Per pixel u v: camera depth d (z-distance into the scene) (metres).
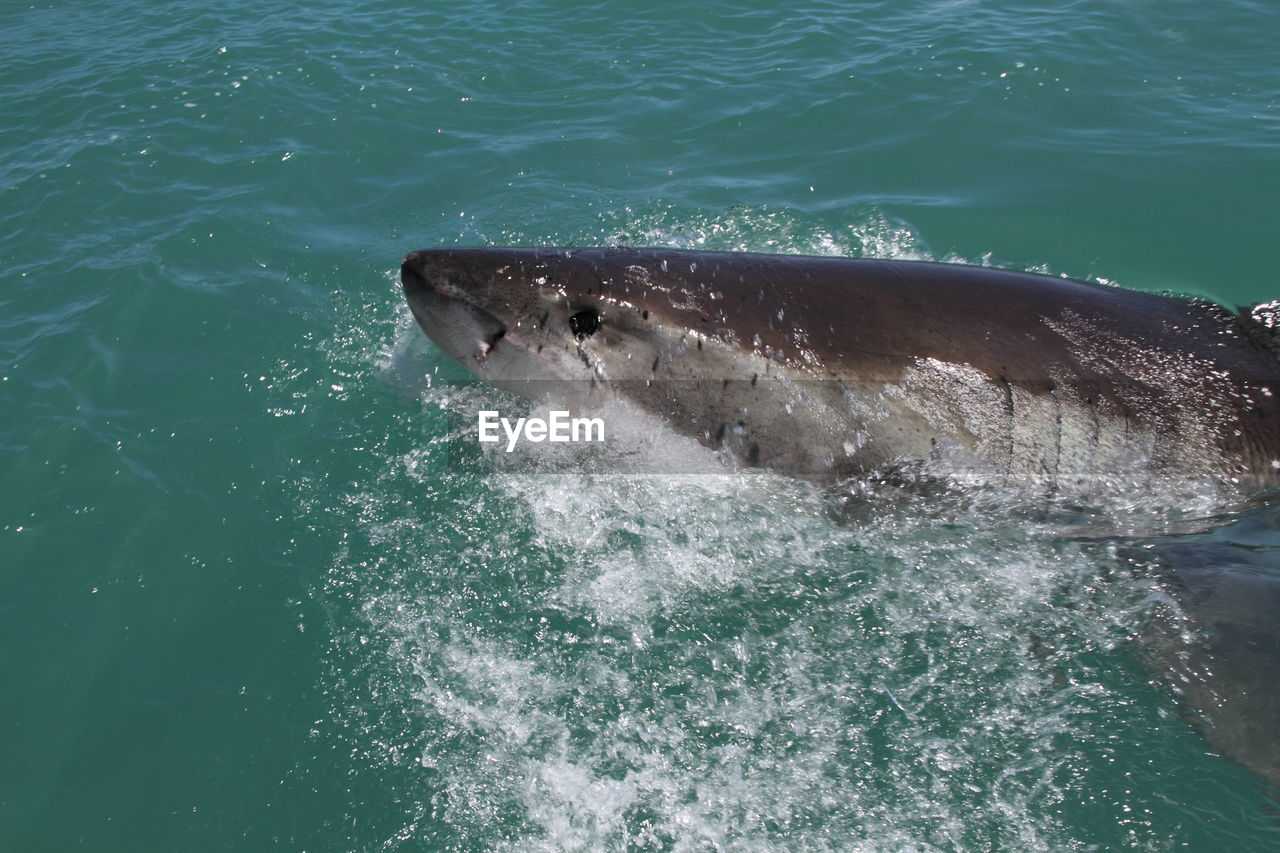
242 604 5.07
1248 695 3.96
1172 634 4.30
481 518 5.47
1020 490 4.66
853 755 4.27
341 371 6.57
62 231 8.18
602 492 5.34
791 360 4.69
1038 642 4.61
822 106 9.66
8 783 4.32
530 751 4.37
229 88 10.35
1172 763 4.09
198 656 4.84
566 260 4.96
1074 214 7.86
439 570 5.22
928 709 4.42
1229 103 9.14
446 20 11.87
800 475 4.85
